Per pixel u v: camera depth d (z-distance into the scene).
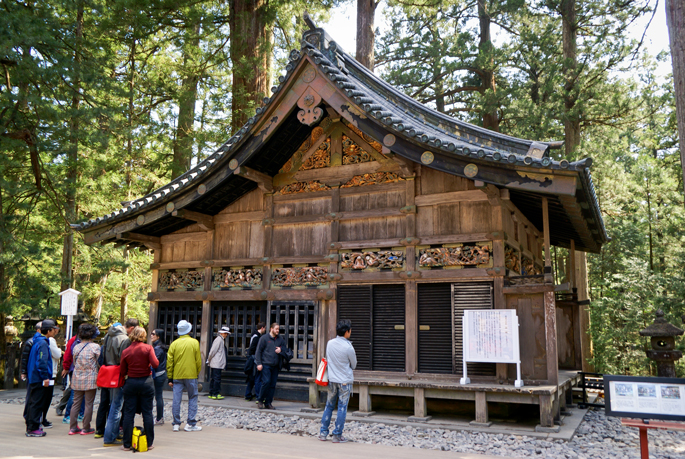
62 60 12.93
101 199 16.97
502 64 22.73
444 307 8.73
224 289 10.84
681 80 6.95
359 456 5.90
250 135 9.35
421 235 9.03
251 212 10.80
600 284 21.17
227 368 10.74
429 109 10.74
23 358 7.50
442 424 7.71
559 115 19.84
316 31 9.38
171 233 11.80
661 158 24.36
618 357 17.92
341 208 9.86
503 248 8.36
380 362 9.09
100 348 6.98
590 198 8.77
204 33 17.97
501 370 8.06
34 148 13.61
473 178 7.71
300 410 8.87
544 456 6.06
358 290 9.48
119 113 15.32
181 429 7.52
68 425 7.94
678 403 4.67
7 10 12.86
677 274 19.58
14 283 14.52
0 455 5.95
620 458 6.07
